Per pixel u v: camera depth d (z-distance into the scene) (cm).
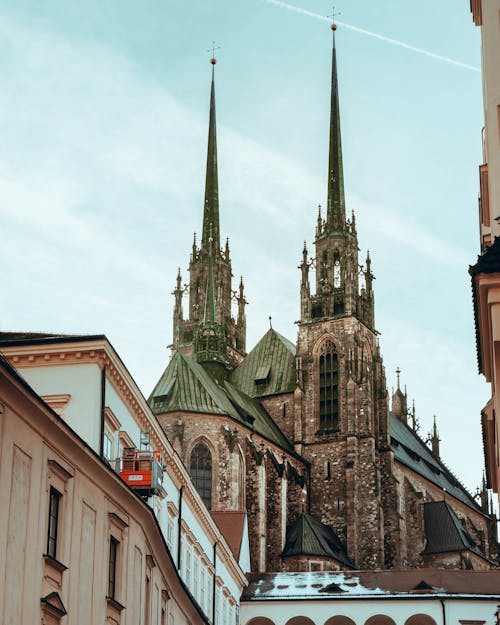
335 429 17612
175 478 8038
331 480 17375
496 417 3453
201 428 15388
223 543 10469
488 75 3750
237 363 19975
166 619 6900
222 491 15150
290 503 16725
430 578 12875
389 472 17875
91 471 4725
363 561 16912
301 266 18675
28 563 3938
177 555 8000
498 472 4097
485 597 12250
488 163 3675
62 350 6075
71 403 6016
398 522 17625
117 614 5184
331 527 17138
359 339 18075
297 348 18288
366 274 18912
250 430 16150
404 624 12275
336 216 18812
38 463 4072
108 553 5047
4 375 3597
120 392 6500
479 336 3672
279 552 15875
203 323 18238
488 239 3769
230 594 11550
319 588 12794
